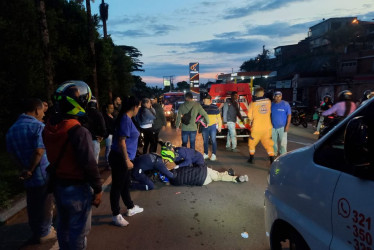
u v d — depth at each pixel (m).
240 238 3.74
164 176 6.05
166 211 4.66
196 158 6.24
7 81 10.86
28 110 3.36
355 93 25.84
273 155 7.27
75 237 2.64
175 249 3.50
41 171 3.40
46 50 9.23
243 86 11.27
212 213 4.54
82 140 2.48
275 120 7.10
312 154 2.24
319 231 1.99
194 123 7.45
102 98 20.97
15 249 3.52
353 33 45.53
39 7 9.03
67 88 2.59
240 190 5.59
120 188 4.09
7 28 10.72
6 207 4.63
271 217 2.69
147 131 7.90
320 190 2.01
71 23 17.42
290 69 55.62
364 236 1.59
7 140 3.29
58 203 2.62
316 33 58.41
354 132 1.57
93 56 16.59
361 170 1.67
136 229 4.04
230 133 9.33
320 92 30.75
